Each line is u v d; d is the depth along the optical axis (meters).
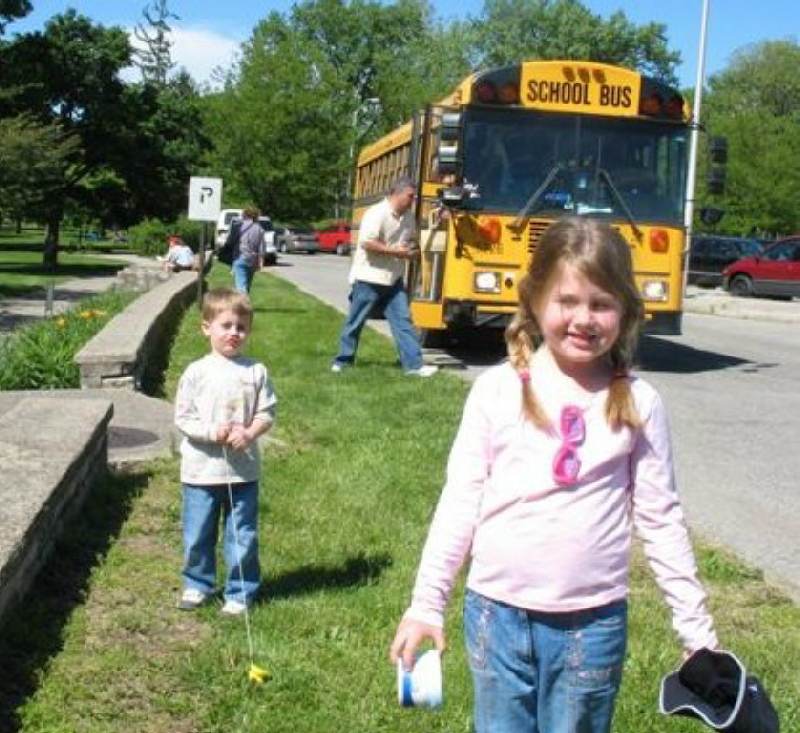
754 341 20.16
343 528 6.46
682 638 2.97
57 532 5.80
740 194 58.41
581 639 2.95
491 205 13.91
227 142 67.75
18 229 87.44
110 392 9.86
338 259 56.19
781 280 34.28
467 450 3.04
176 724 4.18
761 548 6.82
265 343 15.23
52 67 48.59
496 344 17.00
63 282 36.53
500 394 3.02
